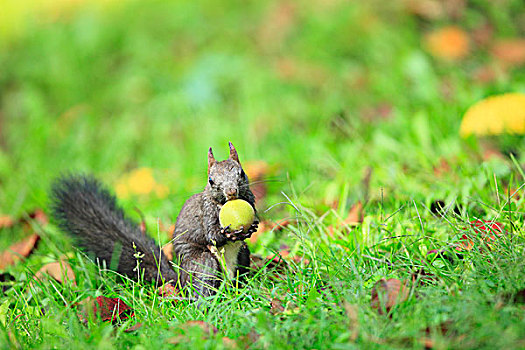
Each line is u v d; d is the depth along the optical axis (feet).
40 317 22.66
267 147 43.21
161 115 51.55
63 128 53.57
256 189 31.40
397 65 48.65
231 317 20.89
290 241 27.22
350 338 18.01
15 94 59.88
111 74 59.16
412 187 31.22
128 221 29.91
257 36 59.16
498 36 50.47
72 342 19.66
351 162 36.22
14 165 48.52
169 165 43.06
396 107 43.96
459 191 28.60
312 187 34.17
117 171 46.01
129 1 68.18
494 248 21.93
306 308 20.44
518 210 25.62
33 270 28.43
